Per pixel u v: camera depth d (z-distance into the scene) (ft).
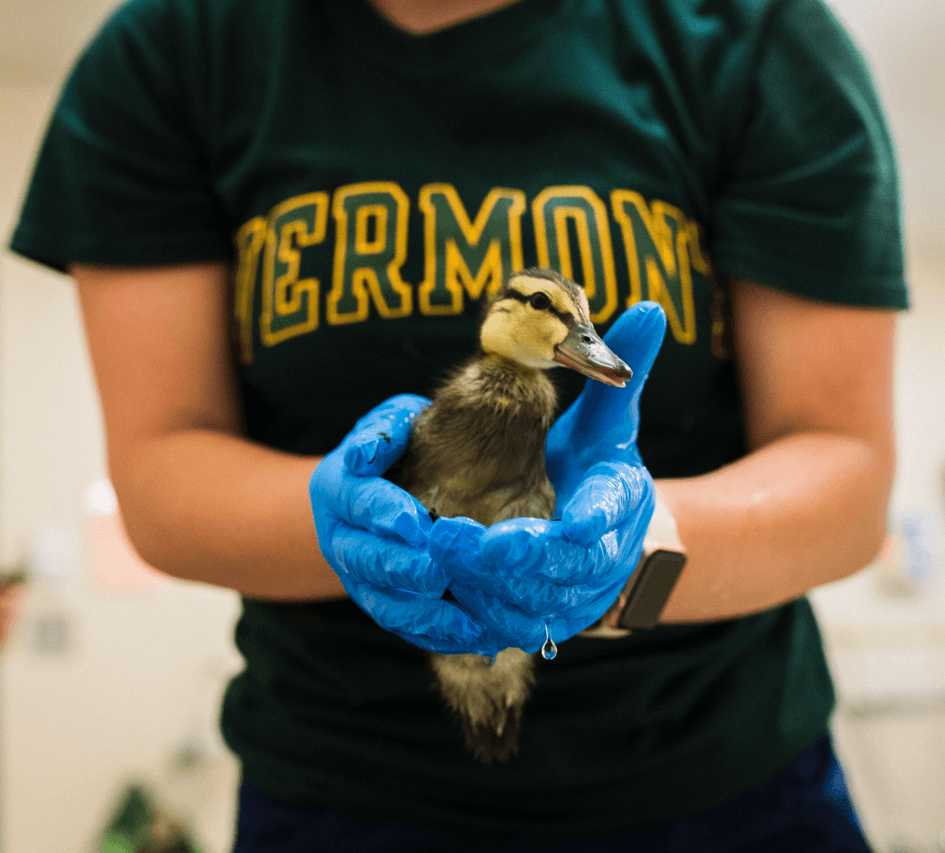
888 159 3.33
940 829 12.96
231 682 3.77
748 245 3.24
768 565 2.81
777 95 3.35
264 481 2.92
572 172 3.26
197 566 3.00
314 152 3.32
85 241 3.31
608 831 3.06
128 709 10.22
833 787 3.27
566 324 2.24
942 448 14.70
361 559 2.04
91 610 10.30
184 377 3.32
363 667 3.03
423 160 3.28
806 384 3.16
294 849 3.14
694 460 3.39
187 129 3.59
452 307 3.12
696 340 3.25
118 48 3.55
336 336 3.15
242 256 3.45
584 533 1.82
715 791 3.09
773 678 3.27
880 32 10.01
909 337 14.92
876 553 3.17
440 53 3.34
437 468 2.23
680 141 3.43
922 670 13.47
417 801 3.02
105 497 10.52
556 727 2.98
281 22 3.49
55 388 10.59
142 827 9.18
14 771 9.75
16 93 10.82
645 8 3.59
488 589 1.89
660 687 3.08
